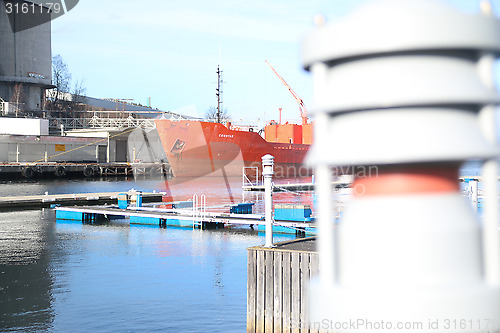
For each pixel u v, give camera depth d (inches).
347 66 54.2
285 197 1942.7
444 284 51.2
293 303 378.0
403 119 52.4
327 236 55.9
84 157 3474.4
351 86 53.1
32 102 4146.2
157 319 488.7
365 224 53.9
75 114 4461.1
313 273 371.9
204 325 473.7
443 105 51.5
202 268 716.0
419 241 51.4
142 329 462.6
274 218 1047.0
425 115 52.1
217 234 1040.2
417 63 51.4
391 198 53.4
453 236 51.5
